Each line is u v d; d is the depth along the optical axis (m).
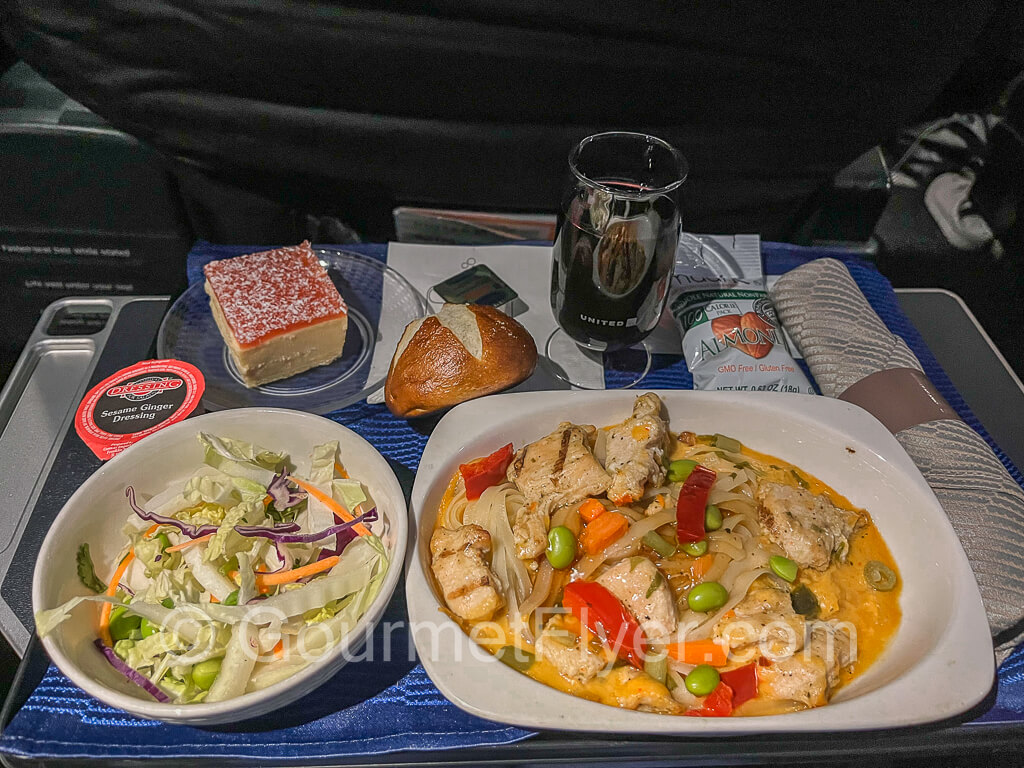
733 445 0.37
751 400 0.37
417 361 0.38
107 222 0.54
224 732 0.29
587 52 0.47
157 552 0.31
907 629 0.32
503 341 0.38
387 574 0.29
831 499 0.36
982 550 0.33
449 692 0.27
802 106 0.50
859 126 0.51
